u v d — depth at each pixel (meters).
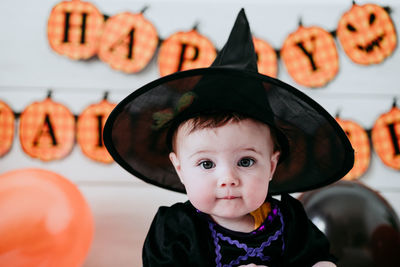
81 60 1.94
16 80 1.91
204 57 1.93
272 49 1.96
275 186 0.97
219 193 0.76
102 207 1.89
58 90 1.92
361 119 1.98
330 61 1.97
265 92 0.76
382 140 1.96
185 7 1.98
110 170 1.90
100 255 1.86
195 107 0.79
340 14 2.01
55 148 1.88
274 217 0.85
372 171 1.95
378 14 2.01
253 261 0.79
